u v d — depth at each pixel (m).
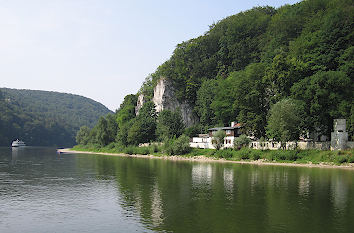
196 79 185.00
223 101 141.25
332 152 88.88
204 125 159.62
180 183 55.78
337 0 133.88
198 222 31.36
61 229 29.25
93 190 48.84
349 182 56.59
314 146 97.38
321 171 73.75
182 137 129.38
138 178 62.53
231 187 51.59
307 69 105.62
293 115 92.50
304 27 140.12
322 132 101.31
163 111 157.62
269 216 33.69
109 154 168.38
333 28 106.50
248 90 118.50
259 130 110.88
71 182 57.16
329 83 92.62
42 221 31.81
